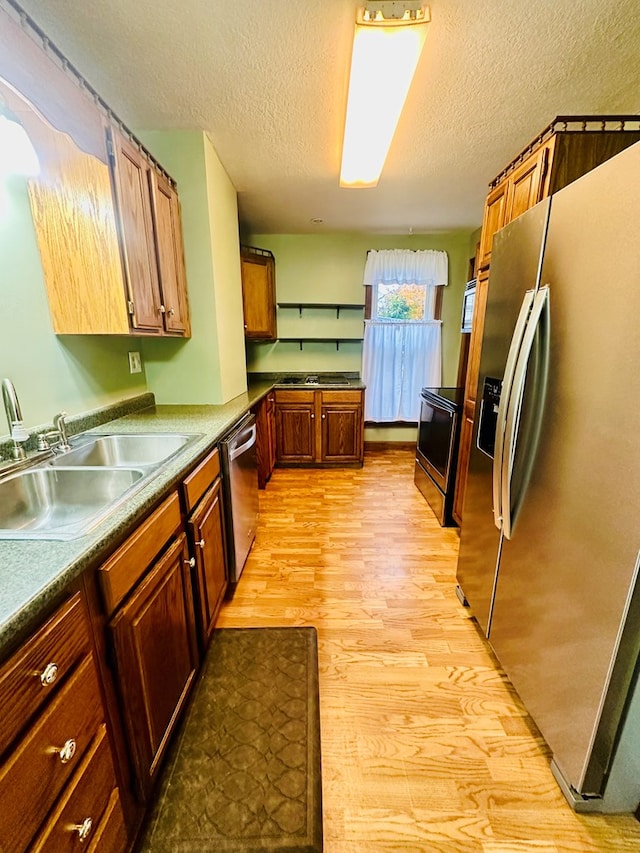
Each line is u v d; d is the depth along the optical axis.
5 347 1.26
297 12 1.25
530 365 1.15
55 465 1.31
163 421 1.91
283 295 4.12
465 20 1.27
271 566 2.16
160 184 1.88
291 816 1.01
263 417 3.33
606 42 1.37
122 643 0.86
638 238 0.77
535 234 1.16
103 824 0.78
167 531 1.14
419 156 2.29
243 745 1.20
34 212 1.37
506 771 1.12
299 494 3.22
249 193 2.87
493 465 1.38
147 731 0.97
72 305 1.53
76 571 0.69
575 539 0.98
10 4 0.98
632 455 0.80
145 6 1.22
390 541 2.44
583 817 1.01
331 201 3.03
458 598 1.88
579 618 0.98
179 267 2.13
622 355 0.82
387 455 4.37
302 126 1.95
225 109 1.80
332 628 1.69
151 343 2.33
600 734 0.93
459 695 1.37
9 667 0.56
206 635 1.50
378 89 1.47
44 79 1.05
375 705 1.33
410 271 4.00
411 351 4.23
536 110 1.81
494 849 0.95
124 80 1.58
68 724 0.68
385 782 1.09
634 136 1.41
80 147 1.26
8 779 0.55
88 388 1.75
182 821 1.01
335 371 4.33
